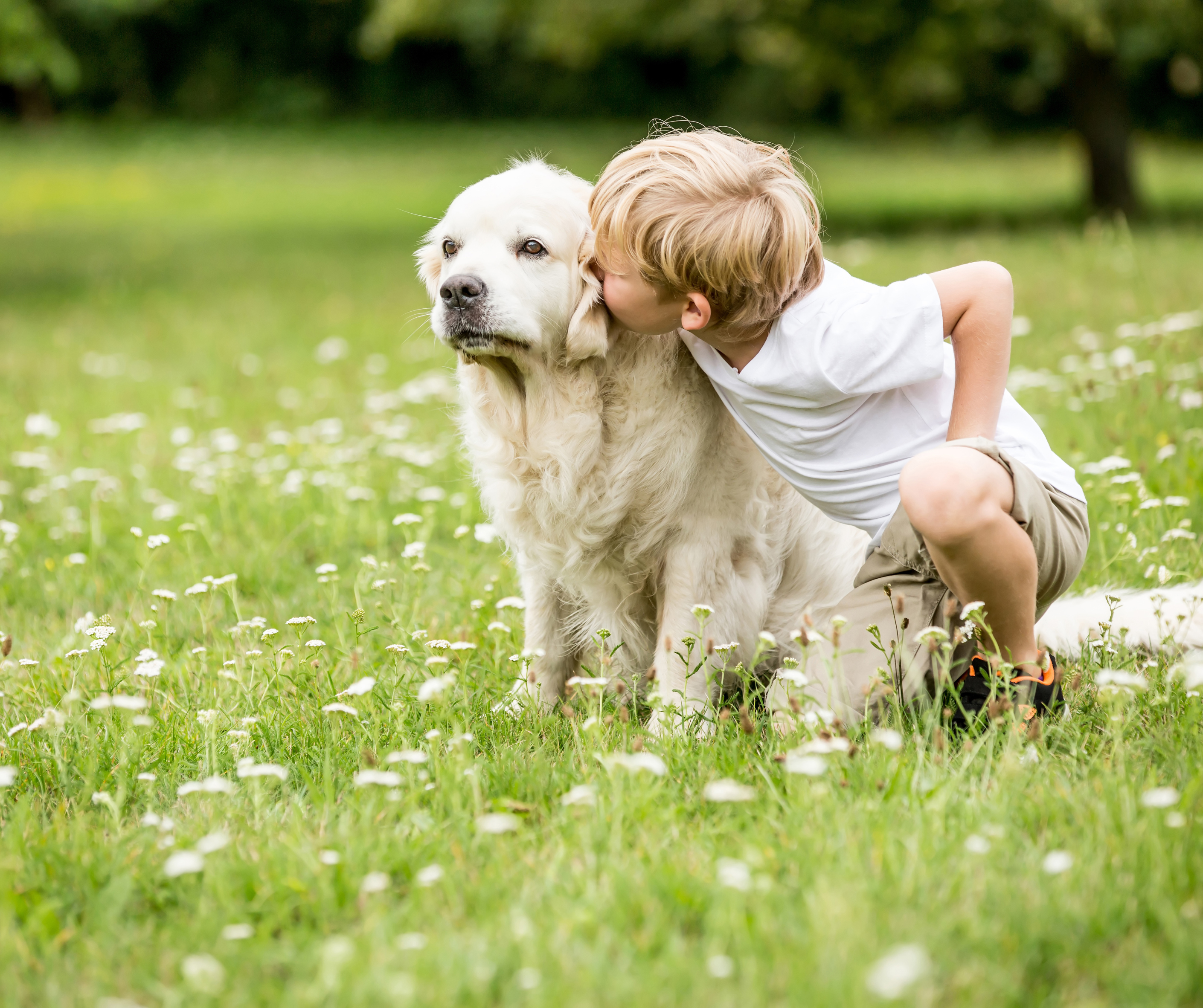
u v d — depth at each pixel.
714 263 2.93
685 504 3.46
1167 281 9.23
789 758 2.66
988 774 2.65
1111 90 16.91
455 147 32.41
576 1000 1.93
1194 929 2.06
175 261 16.30
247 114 37.97
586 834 2.48
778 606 3.81
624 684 3.55
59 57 16.91
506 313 3.21
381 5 21.55
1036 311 8.69
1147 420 5.48
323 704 3.36
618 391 3.38
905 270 11.30
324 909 2.30
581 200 3.33
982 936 2.06
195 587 3.78
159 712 3.38
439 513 5.44
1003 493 2.85
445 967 2.04
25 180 26.80
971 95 31.44
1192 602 3.47
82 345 10.39
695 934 2.23
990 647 3.05
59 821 2.73
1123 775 2.55
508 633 3.94
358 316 11.48
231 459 6.25
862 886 2.19
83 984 2.17
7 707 3.62
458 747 2.89
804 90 27.41
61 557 5.11
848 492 3.21
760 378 3.09
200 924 2.25
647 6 16.03
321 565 4.68
